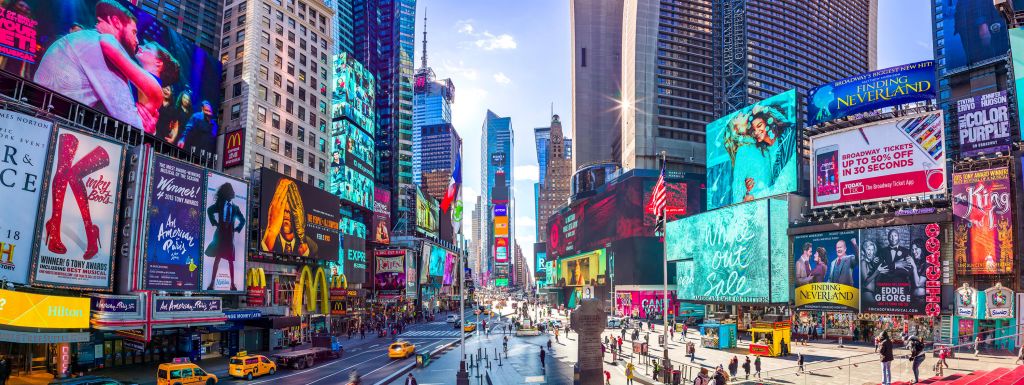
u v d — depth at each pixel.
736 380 39.84
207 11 114.00
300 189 82.19
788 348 57.78
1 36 53.78
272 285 76.69
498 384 45.19
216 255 64.25
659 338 69.12
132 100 66.81
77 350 48.84
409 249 141.12
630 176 144.12
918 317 67.75
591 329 40.09
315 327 85.00
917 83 75.75
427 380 47.69
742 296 86.88
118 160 54.62
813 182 80.56
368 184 134.00
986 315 58.56
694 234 100.62
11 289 43.97
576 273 178.62
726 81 164.62
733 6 163.88
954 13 135.38
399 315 130.88
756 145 100.94
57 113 61.03
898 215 67.50
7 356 43.12
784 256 81.12
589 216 168.12
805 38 194.12
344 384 44.09
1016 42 59.97
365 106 134.62
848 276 71.69
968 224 61.50
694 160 173.38
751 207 86.12
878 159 73.81
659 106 175.00
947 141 133.25
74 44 60.25
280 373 50.53
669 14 182.50
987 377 33.56
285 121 90.38
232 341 65.00
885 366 26.19
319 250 86.38
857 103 80.19
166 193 58.03
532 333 93.38
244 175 79.62
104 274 52.44
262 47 86.62
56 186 48.91
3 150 45.50
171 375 39.34
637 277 135.62
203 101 79.56
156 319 49.84
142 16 69.69
